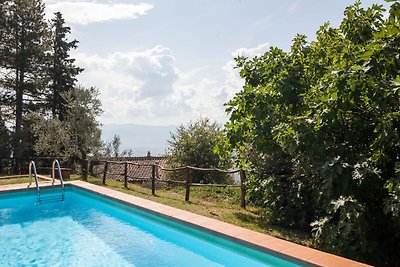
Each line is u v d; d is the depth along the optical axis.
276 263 4.38
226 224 5.70
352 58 5.14
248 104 6.41
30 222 7.54
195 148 13.80
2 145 19.42
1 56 20.53
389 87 4.39
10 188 9.12
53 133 16.12
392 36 4.72
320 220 5.01
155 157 26.39
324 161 5.27
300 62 6.70
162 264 5.21
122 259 5.44
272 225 6.27
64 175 12.52
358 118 5.46
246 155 7.46
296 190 6.12
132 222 7.32
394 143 4.57
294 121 5.50
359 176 4.67
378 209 5.09
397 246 5.05
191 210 7.16
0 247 6.02
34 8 22.16
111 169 18.05
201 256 5.46
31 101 22.70
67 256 5.56
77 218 7.82
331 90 4.88
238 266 4.86
